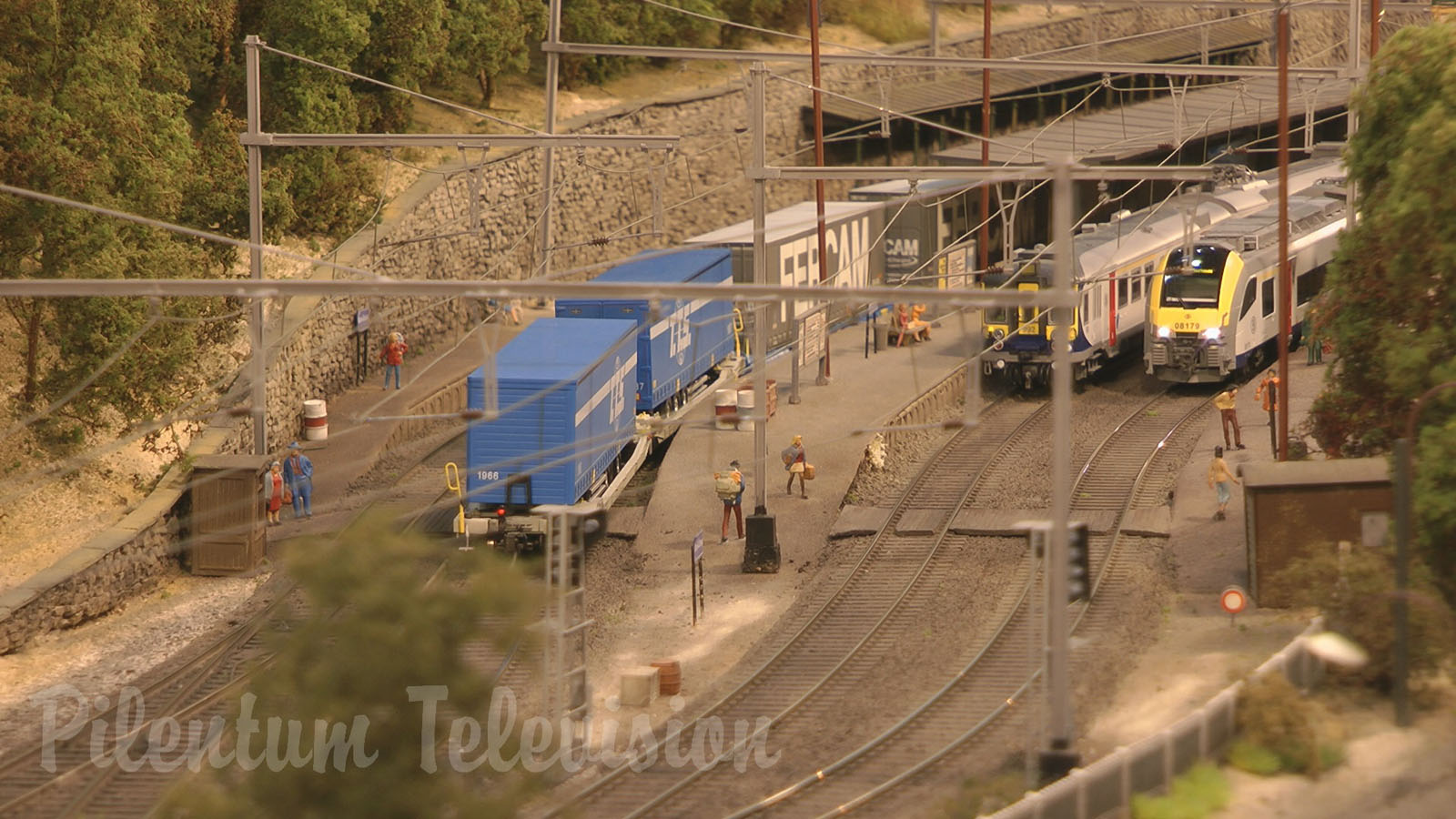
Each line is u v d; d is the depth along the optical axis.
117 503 86.94
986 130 120.50
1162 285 110.88
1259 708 57.06
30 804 57.28
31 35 84.94
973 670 69.19
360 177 120.50
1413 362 67.69
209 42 115.06
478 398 83.75
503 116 146.62
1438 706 61.31
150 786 58.66
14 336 94.25
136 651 74.88
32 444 87.81
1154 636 71.38
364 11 121.56
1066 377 52.31
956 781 57.72
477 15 140.88
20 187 83.06
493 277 133.62
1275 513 73.19
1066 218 50.81
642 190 151.62
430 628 41.84
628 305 105.25
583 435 86.19
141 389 88.06
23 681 70.88
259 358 70.56
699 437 103.75
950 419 110.12
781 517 91.50
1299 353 121.81
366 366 116.12
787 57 104.62
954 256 133.50
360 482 97.06
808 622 76.00
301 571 42.84
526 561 85.19
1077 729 61.25
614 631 76.94
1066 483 53.03
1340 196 132.62
